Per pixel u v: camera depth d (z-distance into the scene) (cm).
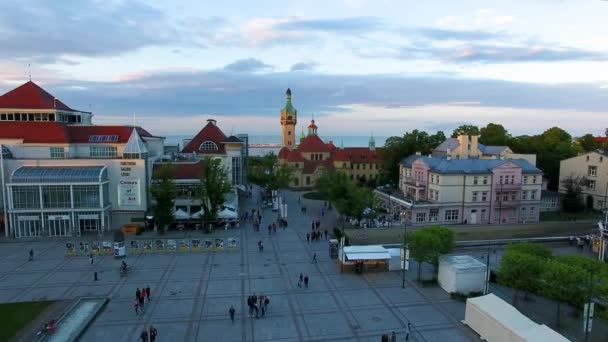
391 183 11850
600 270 3822
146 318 4128
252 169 12356
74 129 8550
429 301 4591
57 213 7250
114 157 7944
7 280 5128
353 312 4294
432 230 5144
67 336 3712
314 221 8669
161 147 10494
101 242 6638
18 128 8050
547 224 7950
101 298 4588
